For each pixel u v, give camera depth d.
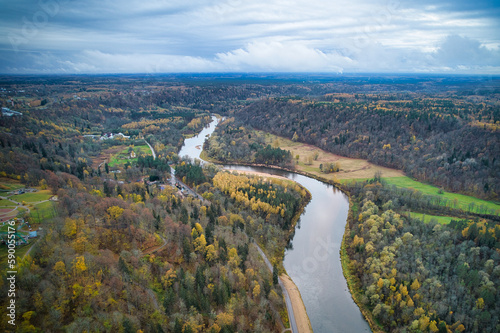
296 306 135.38
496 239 149.75
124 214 143.00
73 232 128.62
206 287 125.12
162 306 113.62
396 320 125.75
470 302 122.62
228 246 150.75
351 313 135.25
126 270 119.12
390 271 141.50
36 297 95.75
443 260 141.75
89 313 100.38
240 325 114.75
